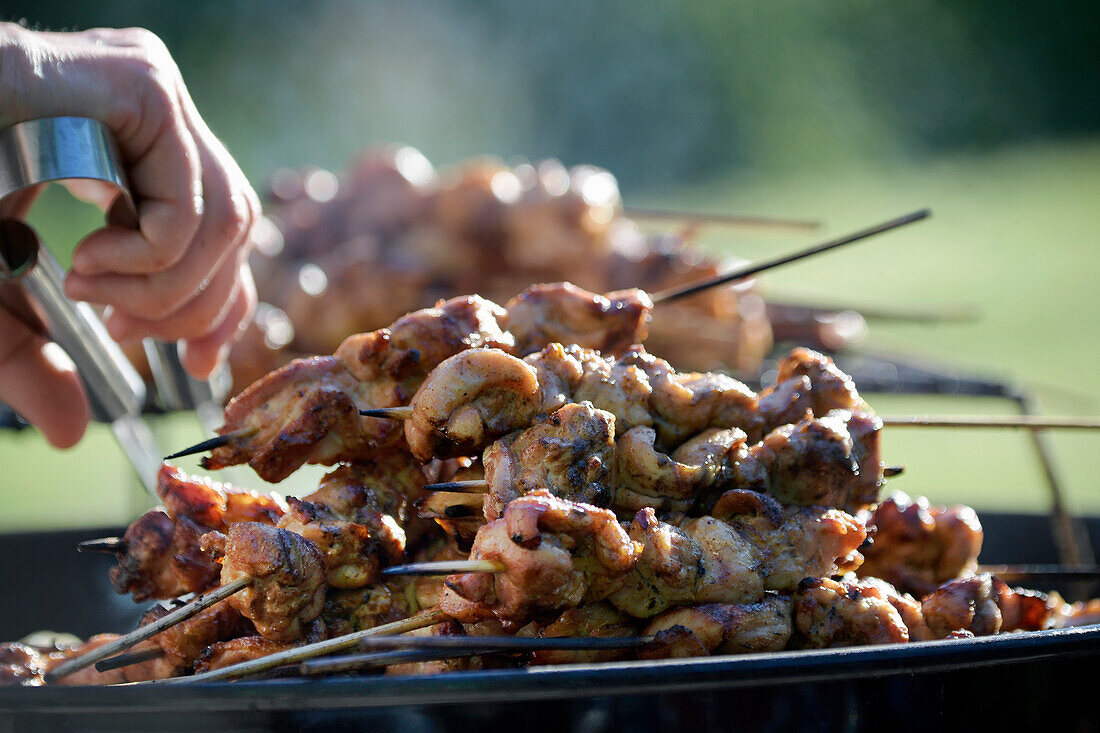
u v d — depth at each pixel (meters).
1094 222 11.09
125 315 1.75
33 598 2.48
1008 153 13.39
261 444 1.33
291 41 11.83
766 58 13.17
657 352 3.28
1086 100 13.58
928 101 13.48
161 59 1.56
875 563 1.49
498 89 12.53
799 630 1.23
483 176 3.67
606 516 1.11
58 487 5.29
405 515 1.34
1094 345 7.40
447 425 1.22
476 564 1.09
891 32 13.46
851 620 1.22
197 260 1.61
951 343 7.51
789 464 1.30
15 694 1.03
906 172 12.75
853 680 1.05
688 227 3.72
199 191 1.56
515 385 1.23
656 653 1.15
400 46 12.22
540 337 1.43
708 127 12.83
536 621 1.17
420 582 1.29
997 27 13.59
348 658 1.05
